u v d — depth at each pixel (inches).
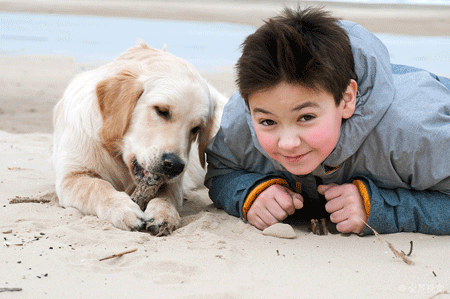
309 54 139.6
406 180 171.5
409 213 167.5
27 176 251.9
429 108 166.1
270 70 139.9
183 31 1264.8
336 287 126.0
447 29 1496.1
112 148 204.1
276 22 146.1
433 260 145.6
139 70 199.2
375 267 140.2
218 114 246.4
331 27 151.8
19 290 118.4
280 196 173.9
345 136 158.7
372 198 165.0
